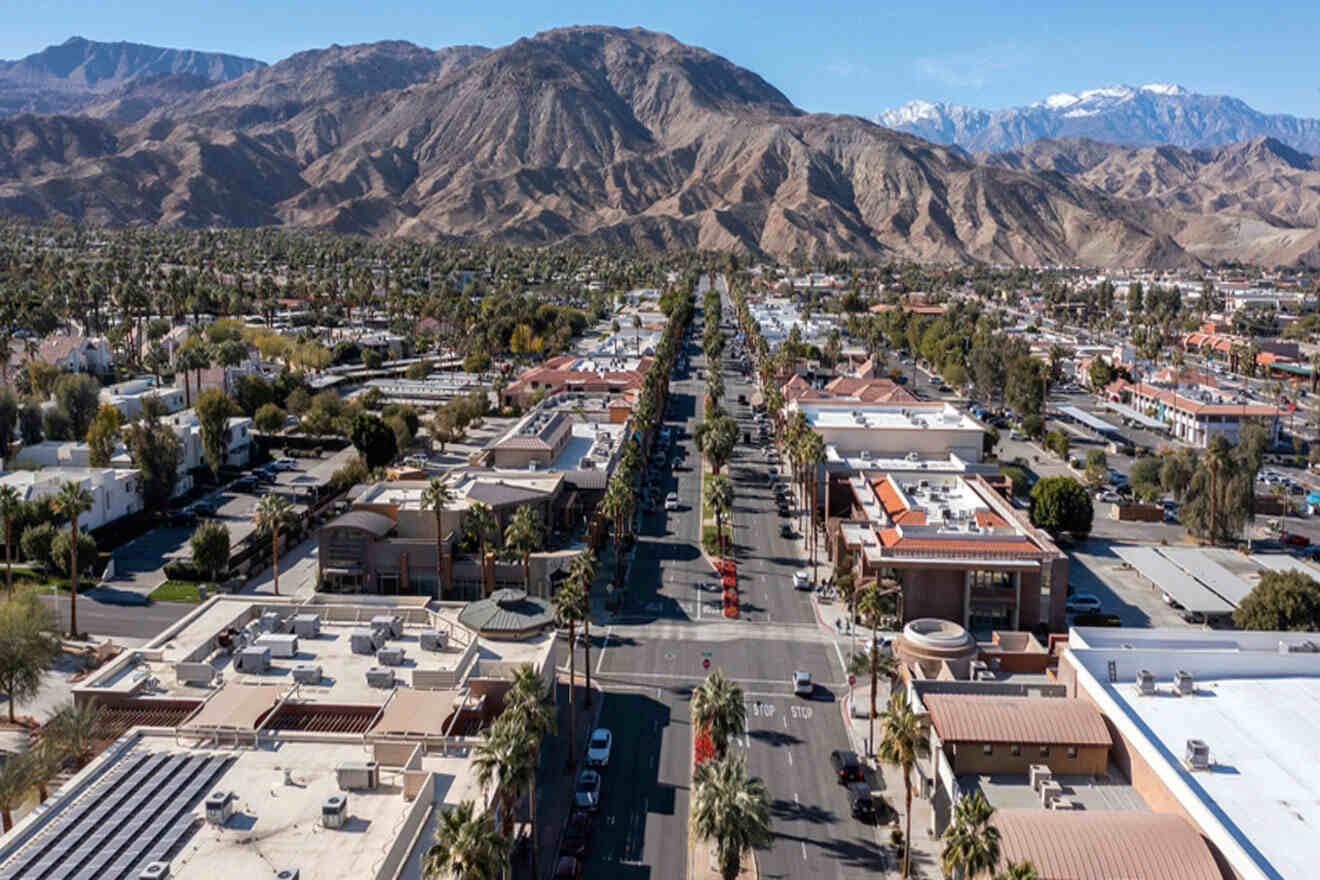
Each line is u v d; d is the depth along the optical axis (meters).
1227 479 154.25
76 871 56.84
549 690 94.69
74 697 81.94
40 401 199.88
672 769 88.62
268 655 88.62
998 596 119.31
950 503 139.12
